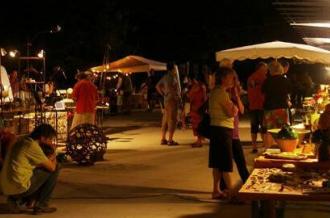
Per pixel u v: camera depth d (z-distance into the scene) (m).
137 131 18.42
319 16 8.71
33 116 14.60
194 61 36.44
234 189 8.16
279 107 9.84
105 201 8.20
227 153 7.89
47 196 7.55
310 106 10.52
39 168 7.54
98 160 11.88
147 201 8.18
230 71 7.82
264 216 5.31
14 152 7.50
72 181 9.70
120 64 24.31
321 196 4.48
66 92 17.17
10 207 7.59
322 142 5.87
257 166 5.98
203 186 9.23
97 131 11.50
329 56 11.49
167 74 14.60
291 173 5.47
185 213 7.47
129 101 26.62
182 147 14.18
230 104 7.78
